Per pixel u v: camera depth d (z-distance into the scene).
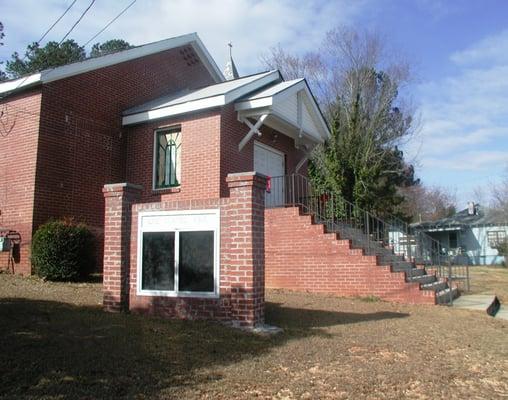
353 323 8.49
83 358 5.44
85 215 13.42
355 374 5.59
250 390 4.88
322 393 4.93
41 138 12.39
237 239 7.41
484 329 8.73
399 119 35.44
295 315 8.91
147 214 8.20
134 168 14.66
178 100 14.30
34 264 11.34
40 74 12.28
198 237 7.75
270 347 6.43
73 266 11.21
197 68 19.02
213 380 5.08
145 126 14.63
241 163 14.12
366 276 11.67
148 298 8.01
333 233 12.14
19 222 12.32
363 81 34.53
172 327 7.07
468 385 5.54
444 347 7.18
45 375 4.86
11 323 6.77
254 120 14.44
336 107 32.97
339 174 23.02
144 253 8.16
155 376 5.07
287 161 17.14
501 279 21.52
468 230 40.31
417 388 5.29
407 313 9.91
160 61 16.97
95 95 14.09
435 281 14.36
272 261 12.72
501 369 6.28
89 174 13.66
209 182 13.18
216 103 13.09
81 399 4.34
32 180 12.20
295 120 15.51
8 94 13.01
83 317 7.41
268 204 15.80
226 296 7.43
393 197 31.61
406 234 17.69
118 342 6.18
